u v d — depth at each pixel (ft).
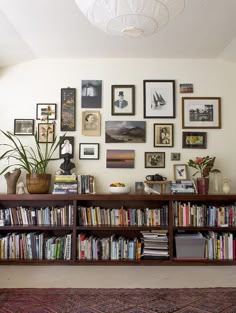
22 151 10.19
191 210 9.36
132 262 8.96
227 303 7.10
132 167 10.26
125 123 10.38
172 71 10.39
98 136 10.37
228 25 8.02
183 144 10.31
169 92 10.43
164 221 9.37
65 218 9.38
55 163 10.30
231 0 6.82
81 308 6.84
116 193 9.55
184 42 9.12
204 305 7.00
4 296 7.46
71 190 9.46
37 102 10.43
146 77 10.41
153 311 6.70
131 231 9.98
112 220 9.49
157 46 9.46
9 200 9.59
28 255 9.17
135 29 5.54
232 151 10.31
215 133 10.36
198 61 10.39
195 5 7.02
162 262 8.98
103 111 10.43
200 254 9.11
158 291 7.79
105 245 9.20
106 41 9.08
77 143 10.36
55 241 9.21
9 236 9.21
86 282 8.27
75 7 7.14
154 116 10.39
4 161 10.24
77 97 10.41
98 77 10.45
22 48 9.48
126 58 10.44
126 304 7.05
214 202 9.90
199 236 9.26
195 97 10.41
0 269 8.93
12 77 10.46
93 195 9.09
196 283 8.24
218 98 10.39
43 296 7.47
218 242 9.18
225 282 8.30
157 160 10.29
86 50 9.78
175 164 10.27
